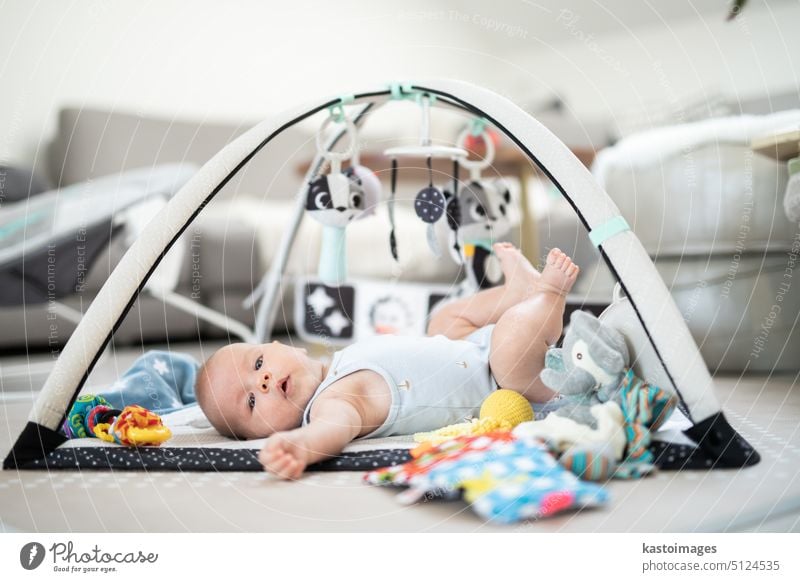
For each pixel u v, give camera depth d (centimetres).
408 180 232
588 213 119
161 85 372
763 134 190
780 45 368
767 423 142
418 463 107
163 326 282
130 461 117
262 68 404
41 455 119
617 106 426
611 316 122
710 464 110
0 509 100
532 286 153
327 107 143
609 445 107
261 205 323
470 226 163
